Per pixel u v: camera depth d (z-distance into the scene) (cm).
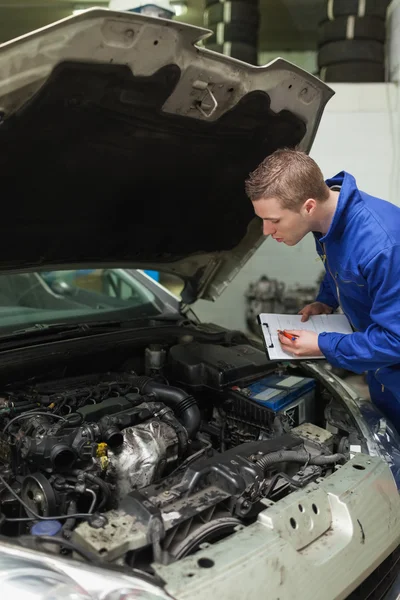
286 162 169
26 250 217
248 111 188
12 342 226
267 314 221
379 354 178
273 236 184
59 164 180
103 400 195
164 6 209
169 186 219
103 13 133
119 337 239
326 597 129
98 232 231
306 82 189
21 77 137
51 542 127
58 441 159
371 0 444
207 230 256
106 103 162
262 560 122
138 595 109
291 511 139
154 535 126
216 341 270
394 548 157
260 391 212
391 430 204
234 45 455
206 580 113
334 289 224
